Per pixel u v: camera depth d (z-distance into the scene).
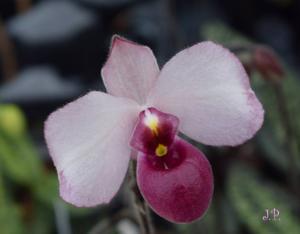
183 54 0.42
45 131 0.42
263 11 0.98
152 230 0.45
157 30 0.83
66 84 0.79
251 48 0.56
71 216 0.67
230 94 0.42
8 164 0.68
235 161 0.68
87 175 0.43
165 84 0.43
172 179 0.43
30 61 0.81
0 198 0.64
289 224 0.62
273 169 0.74
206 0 0.94
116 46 0.42
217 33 0.77
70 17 0.81
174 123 0.43
